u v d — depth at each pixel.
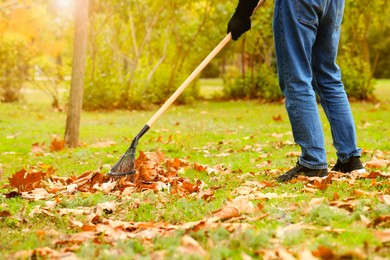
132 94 13.52
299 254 1.88
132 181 3.68
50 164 5.16
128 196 3.24
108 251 2.09
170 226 2.47
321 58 3.69
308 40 3.45
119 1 12.93
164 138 6.98
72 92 6.30
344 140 3.67
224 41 3.71
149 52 16.34
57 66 14.80
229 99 17.11
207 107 13.61
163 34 16.59
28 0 16.75
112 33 14.98
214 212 2.71
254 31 14.99
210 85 28.72
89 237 2.35
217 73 35.38
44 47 18.59
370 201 2.65
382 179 3.46
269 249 2.03
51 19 18.16
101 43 13.97
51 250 2.13
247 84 16.89
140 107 13.51
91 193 3.49
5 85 15.45
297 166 3.56
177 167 4.38
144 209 2.97
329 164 4.35
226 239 2.17
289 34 3.46
